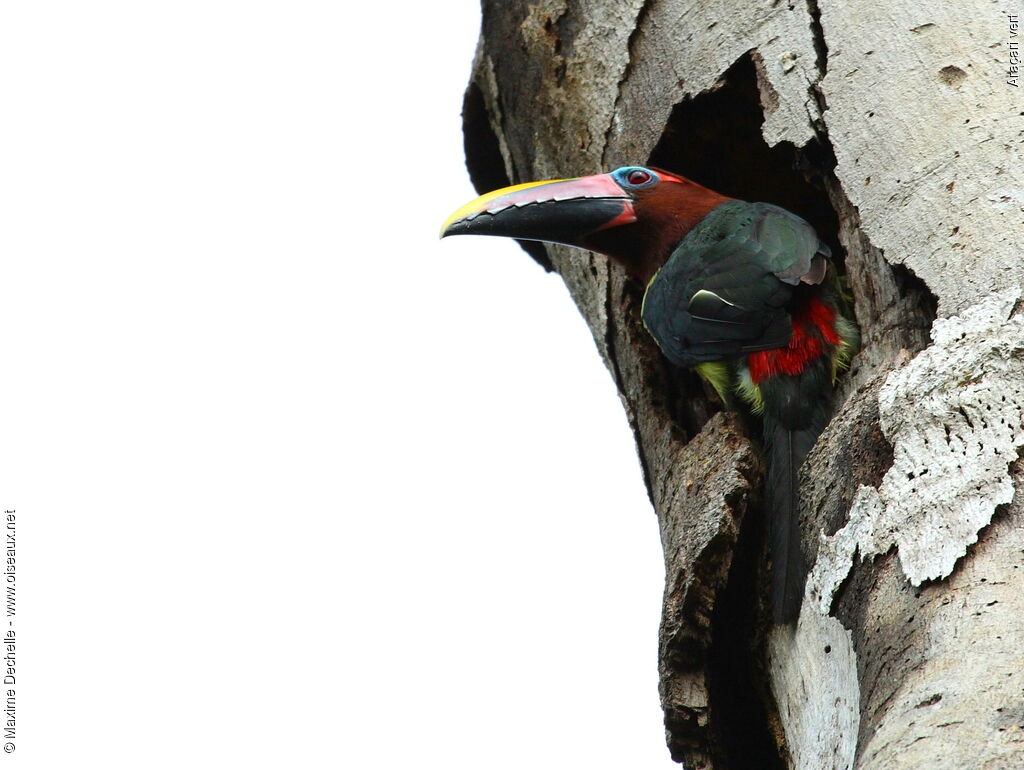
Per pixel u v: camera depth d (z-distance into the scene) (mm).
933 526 8000
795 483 9781
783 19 11492
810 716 8664
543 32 13430
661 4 12555
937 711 6996
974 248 9305
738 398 11484
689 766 9750
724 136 12672
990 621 7336
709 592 9883
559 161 13500
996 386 8344
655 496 11797
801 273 11070
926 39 10570
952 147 9914
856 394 9375
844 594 8500
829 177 10836
